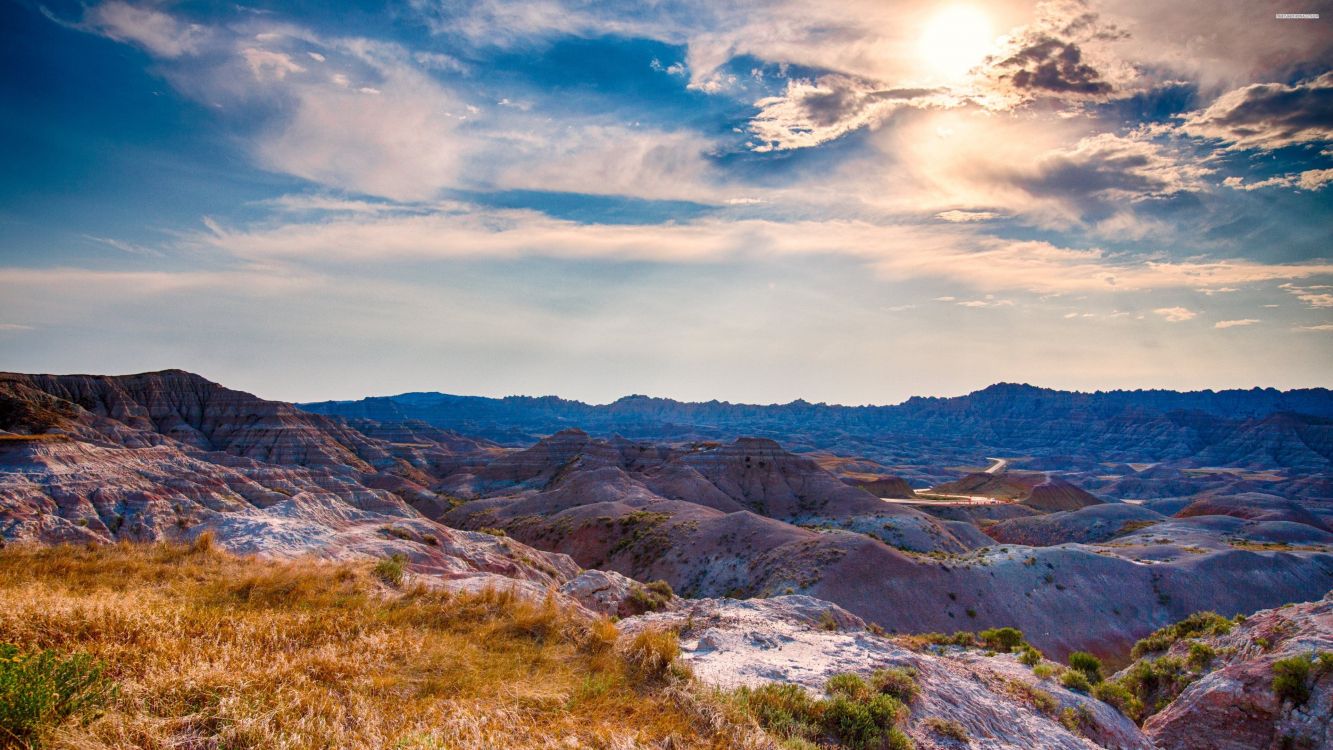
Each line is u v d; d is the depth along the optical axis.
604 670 12.78
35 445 69.94
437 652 12.45
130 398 150.88
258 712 8.92
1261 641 29.92
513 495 181.75
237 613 13.81
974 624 77.94
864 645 21.14
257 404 168.00
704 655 19.20
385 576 19.11
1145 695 32.69
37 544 19.92
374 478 165.50
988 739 16.88
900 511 140.25
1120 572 92.12
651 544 106.19
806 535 94.88
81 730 7.79
